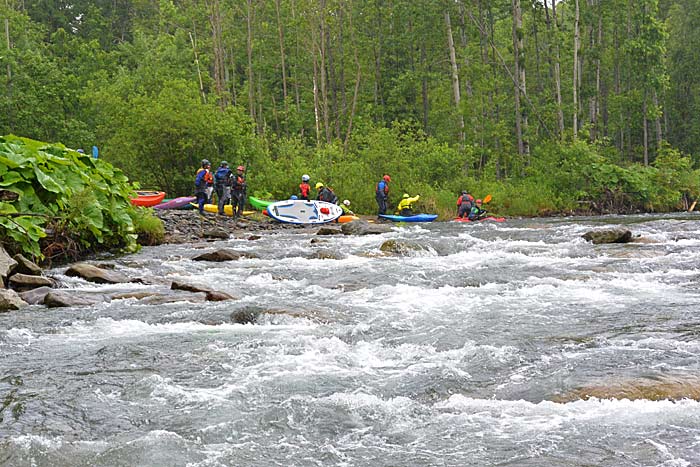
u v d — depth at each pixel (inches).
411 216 1142.3
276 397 223.9
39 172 569.3
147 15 2935.5
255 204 1142.3
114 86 1737.2
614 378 227.9
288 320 336.8
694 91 2294.5
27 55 1753.2
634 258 537.3
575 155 1470.2
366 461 177.3
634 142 2256.4
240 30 2176.4
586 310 347.3
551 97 1814.7
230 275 501.0
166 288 440.5
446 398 222.1
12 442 190.4
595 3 1957.4
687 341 278.7
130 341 298.2
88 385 238.7
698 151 2219.5
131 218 724.7
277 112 2048.5
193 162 1266.0
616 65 1972.2
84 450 185.5
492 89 1706.4
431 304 372.8
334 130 1958.7
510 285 429.7
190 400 222.4
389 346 286.5
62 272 507.8
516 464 171.5
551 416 201.8
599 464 169.5
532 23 1998.0
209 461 178.5
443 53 2038.6
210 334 310.2
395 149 1354.6
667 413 199.6
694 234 692.7
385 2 2071.9
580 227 804.6
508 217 1323.8
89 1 3196.4
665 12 2576.3
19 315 356.2
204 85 2122.3
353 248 658.2
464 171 1518.2
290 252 633.0
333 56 2050.9
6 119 1686.8
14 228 510.3
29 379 246.2
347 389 231.0
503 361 257.4
